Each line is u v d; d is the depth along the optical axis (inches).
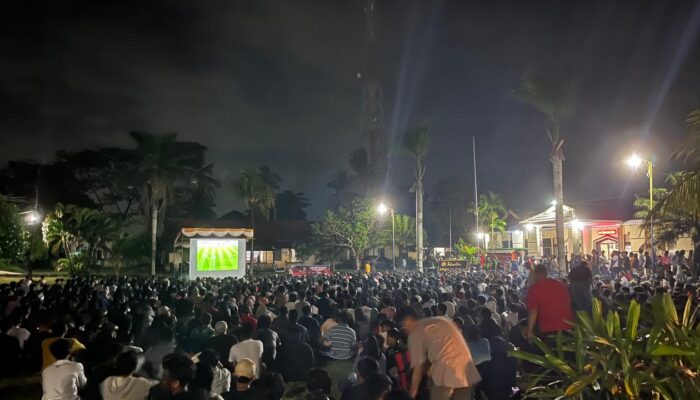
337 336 456.1
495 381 302.4
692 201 372.8
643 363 228.1
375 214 2059.5
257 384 255.9
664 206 386.3
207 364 248.4
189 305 539.2
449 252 1950.1
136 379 262.7
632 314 229.5
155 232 1881.2
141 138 1908.2
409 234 2180.1
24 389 416.2
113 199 2741.1
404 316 256.5
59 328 395.9
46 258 1888.5
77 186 2645.2
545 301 313.1
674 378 216.1
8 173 2517.2
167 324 404.2
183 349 382.3
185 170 1968.5
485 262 1488.7
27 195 2496.3
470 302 502.6
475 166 1785.2
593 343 241.9
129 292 725.9
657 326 225.1
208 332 394.9
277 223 2682.1
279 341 409.7
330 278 967.6
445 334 236.2
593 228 1662.2
